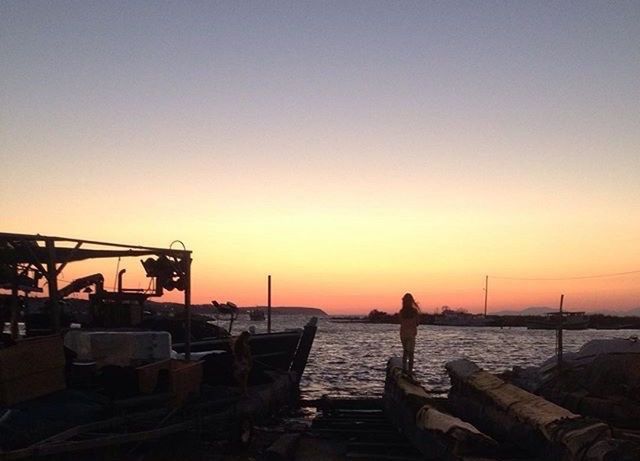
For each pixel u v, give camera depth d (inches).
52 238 426.3
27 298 537.0
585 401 500.1
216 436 531.2
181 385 454.0
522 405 412.2
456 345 3179.1
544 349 2780.5
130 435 393.1
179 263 529.3
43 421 349.7
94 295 584.7
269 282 1071.6
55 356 390.9
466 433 370.6
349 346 2992.1
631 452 296.5
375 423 600.1
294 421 705.0
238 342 534.3
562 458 327.3
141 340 467.8
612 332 5698.8
